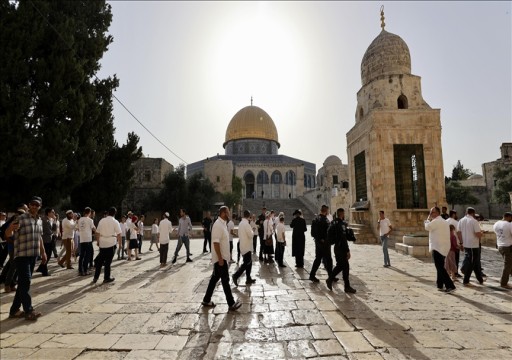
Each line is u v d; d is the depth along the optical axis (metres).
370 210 19.00
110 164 24.61
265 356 4.40
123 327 5.60
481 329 5.31
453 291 7.77
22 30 16.77
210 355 4.47
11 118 16.12
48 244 11.54
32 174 16.94
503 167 42.50
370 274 9.85
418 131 18.59
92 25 21.58
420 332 5.18
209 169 47.66
